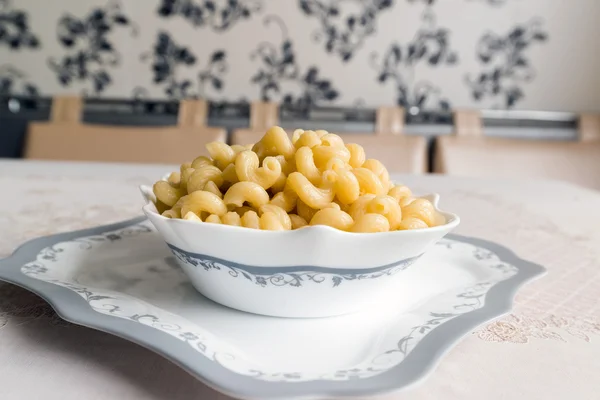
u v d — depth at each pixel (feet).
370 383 1.01
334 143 1.55
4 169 3.52
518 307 1.59
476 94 6.01
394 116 5.87
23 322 1.36
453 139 5.57
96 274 1.63
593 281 1.84
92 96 6.02
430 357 1.12
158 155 5.42
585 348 1.34
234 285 1.37
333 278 1.34
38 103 5.92
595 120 5.83
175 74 5.98
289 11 5.84
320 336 1.30
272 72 5.98
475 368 1.22
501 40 5.89
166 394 1.09
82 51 5.92
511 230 2.52
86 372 1.15
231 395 0.96
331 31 5.89
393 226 1.39
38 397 1.05
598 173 5.35
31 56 5.93
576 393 1.13
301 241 1.25
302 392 0.97
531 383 1.16
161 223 1.36
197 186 1.46
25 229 2.22
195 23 5.88
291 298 1.36
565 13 5.80
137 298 1.46
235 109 5.92
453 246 2.04
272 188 1.47
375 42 5.91
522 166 5.35
